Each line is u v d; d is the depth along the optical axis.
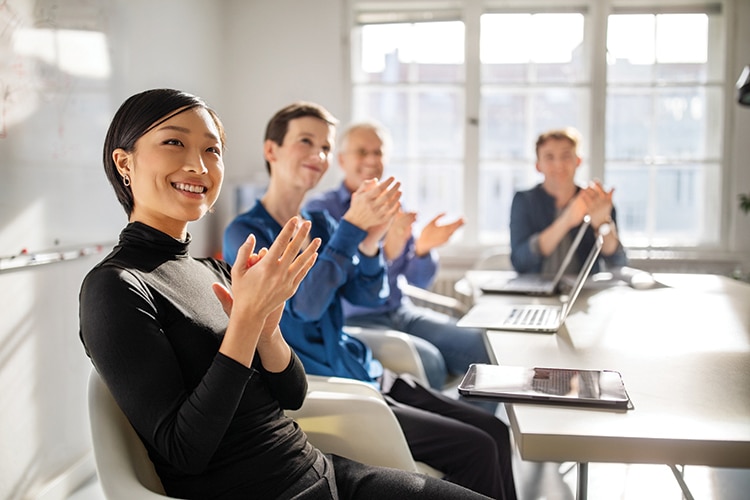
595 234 2.91
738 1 4.03
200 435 0.99
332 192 2.90
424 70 4.25
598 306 2.15
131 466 1.12
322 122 1.95
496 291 2.48
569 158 3.05
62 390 2.43
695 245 4.16
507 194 4.29
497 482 1.68
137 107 1.19
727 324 1.83
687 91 4.15
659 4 4.09
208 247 3.88
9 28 2.05
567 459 0.99
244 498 1.10
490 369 1.32
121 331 1.02
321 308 1.76
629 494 2.33
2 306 2.05
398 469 1.30
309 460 1.19
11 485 2.10
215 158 1.23
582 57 4.17
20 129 2.12
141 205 1.21
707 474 2.50
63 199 2.40
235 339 1.01
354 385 1.58
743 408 1.11
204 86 3.88
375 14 4.23
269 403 1.21
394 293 2.75
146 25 3.11
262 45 4.23
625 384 1.26
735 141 4.10
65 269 2.44
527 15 4.16
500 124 4.25
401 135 4.30
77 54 2.49
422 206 4.32
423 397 1.91
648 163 4.19
